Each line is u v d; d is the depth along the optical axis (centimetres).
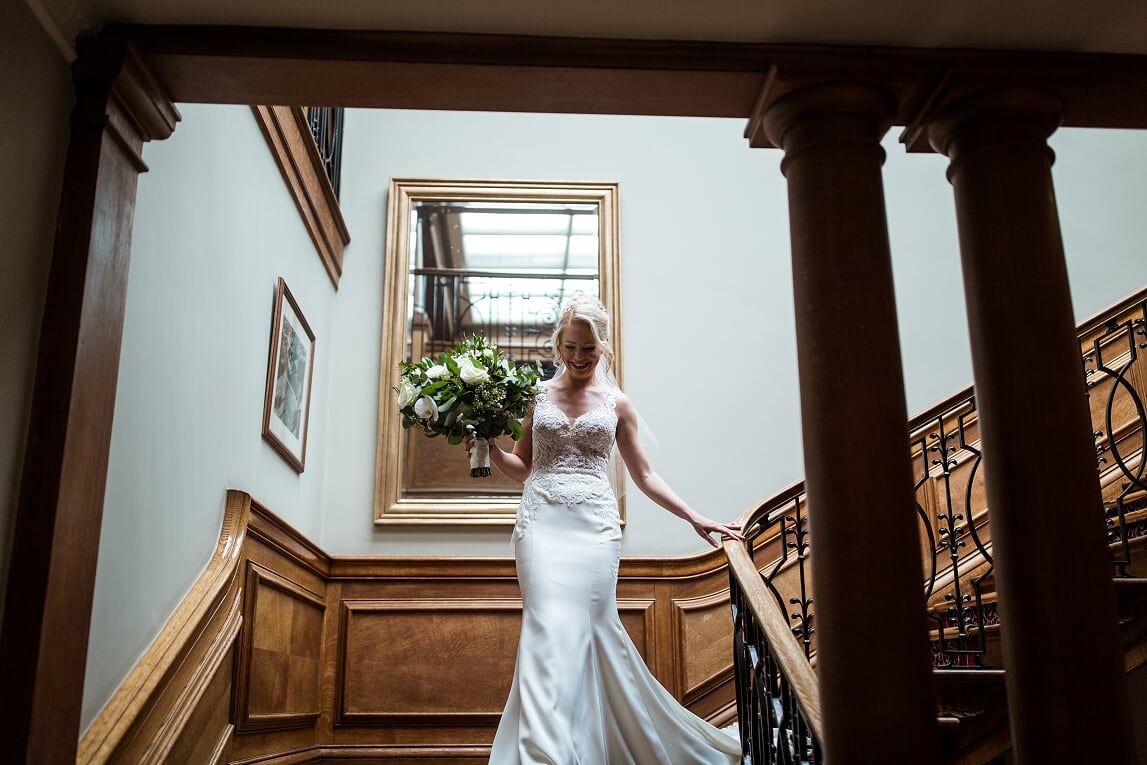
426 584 566
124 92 283
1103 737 252
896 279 668
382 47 287
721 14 281
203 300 383
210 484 395
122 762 291
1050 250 283
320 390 604
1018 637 263
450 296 687
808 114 288
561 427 395
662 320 653
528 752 338
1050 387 272
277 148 481
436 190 665
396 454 619
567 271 693
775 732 337
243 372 440
